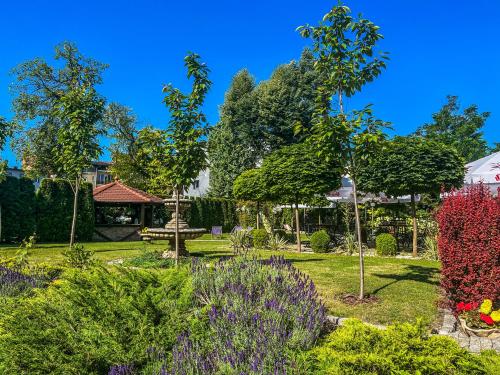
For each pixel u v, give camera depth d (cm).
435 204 1295
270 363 258
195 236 1139
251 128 3431
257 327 310
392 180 1223
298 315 342
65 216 1767
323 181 1412
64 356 287
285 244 1592
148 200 2083
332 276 812
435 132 4172
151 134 800
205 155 805
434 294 645
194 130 765
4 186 1576
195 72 763
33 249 1314
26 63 2855
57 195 1758
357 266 968
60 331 309
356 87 625
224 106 3659
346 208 1516
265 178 1570
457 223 532
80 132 1104
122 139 3419
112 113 3400
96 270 429
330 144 607
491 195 545
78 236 1822
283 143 3256
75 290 375
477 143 3862
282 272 453
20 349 286
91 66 3028
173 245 1155
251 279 424
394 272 874
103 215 2230
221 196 3503
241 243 1459
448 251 533
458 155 1259
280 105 3262
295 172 1441
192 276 432
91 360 288
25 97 2862
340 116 610
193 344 294
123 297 366
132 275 429
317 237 1387
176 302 372
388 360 236
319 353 271
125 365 273
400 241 1562
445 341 265
